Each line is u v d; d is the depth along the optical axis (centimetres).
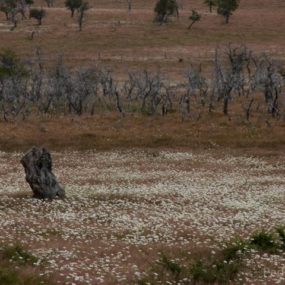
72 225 6469
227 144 14212
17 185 9581
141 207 7650
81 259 5150
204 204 7925
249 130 15488
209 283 4681
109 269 4884
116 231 6241
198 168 11562
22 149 13800
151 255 5350
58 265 4931
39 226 6334
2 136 14700
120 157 12825
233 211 7481
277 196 8594
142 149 13762
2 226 6306
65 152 13488
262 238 5769
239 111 19188
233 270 4925
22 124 16500
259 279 4772
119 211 7319
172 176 10606
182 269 4888
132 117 17888
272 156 13000
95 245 5650
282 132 15225
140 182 9925
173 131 15450
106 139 14500
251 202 8088
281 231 5909
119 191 8894
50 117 18162
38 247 5494
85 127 16012
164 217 6969
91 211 7281
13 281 4428
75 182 9900
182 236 6081
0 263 4872
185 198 8356
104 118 17712
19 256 5025
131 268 4909
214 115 18112
